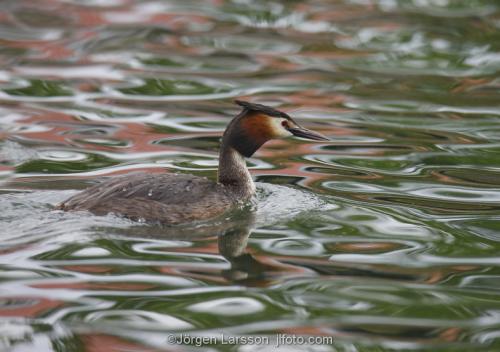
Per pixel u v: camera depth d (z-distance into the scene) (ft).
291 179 49.90
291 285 34.96
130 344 29.81
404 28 87.20
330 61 77.10
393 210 44.62
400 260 37.99
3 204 42.55
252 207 44.98
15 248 37.40
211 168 51.34
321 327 31.37
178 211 41.70
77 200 41.91
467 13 92.27
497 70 74.38
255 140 46.03
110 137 56.85
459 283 35.55
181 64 75.66
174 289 34.24
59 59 75.77
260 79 71.72
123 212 40.73
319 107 64.39
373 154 54.49
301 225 42.45
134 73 72.59
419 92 68.49
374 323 31.78
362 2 97.60
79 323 31.17
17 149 53.47
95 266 36.14
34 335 30.12
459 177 50.24
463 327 31.60
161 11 92.89
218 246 39.22
